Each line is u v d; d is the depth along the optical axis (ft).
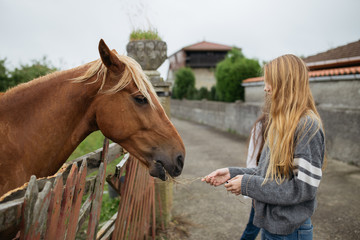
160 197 10.25
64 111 4.94
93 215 4.65
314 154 3.82
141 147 5.12
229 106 36.86
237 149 25.40
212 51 93.40
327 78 21.22
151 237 9.50
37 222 2.82
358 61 23.45
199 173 17.81
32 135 4.71
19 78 21.04
